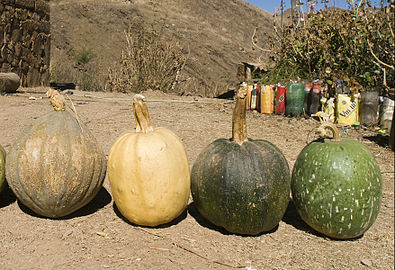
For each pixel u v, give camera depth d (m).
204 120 8.35
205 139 6.74
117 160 3.46
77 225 3.61
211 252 3.24
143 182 3.38
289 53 11.19
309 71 10.15
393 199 4.55
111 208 4.01
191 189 3.65
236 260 3.14
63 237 3.38
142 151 3.38
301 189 3.50
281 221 3.93
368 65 9.16
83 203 3.74
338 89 8.91
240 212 3.35
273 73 11.21
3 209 3.91
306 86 9.16
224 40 35.22
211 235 3.53
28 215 3.79
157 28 32.00
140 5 35.12
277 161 3.45
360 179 3.33
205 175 3.45
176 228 3.63
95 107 9.50
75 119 3.75
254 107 9.89
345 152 3.40
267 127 8.02
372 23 9.06
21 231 3.46
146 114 3.63
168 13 36.12
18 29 12.60
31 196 3.54
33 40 13.44
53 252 3.14
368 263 3.14
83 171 3.56
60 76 18.00
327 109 8.70
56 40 27.67
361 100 8.27
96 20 30.77
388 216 4.12
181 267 2.99
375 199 3.41
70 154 3.50
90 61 25.81
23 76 13.00
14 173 3.55
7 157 3.63
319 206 3.40
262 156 3.41
